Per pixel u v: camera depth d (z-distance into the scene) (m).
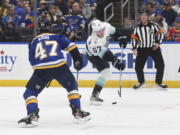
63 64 12.41
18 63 22.55
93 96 16.39
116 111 14.95
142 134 11.26
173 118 13.59
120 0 26.02
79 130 11.86
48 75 12.38
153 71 21.30
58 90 20.66
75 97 12.59
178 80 21.27
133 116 13.97
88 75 21.91
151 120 13.27
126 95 18.81
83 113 12.67
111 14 26.67
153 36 20.16
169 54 21.28
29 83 12.38
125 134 11.28
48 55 12.30
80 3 25.62
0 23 23.80
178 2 25.25
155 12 24.42
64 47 12.57
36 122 12.23
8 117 14.02
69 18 23.86
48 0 29.20
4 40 23.48
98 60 16.45
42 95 18.95
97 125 12.54
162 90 20.42
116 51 21.69
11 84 22.70
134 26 22.53
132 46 20.28
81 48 21.92
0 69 22.78
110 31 16.28
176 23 22.17
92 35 16.33
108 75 16.50
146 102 16.89
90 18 25.30
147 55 20.42
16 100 17.70
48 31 12.75
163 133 11.36
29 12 25.64
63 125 12.60
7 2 26.19
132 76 21.59
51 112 14.86
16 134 11.39
